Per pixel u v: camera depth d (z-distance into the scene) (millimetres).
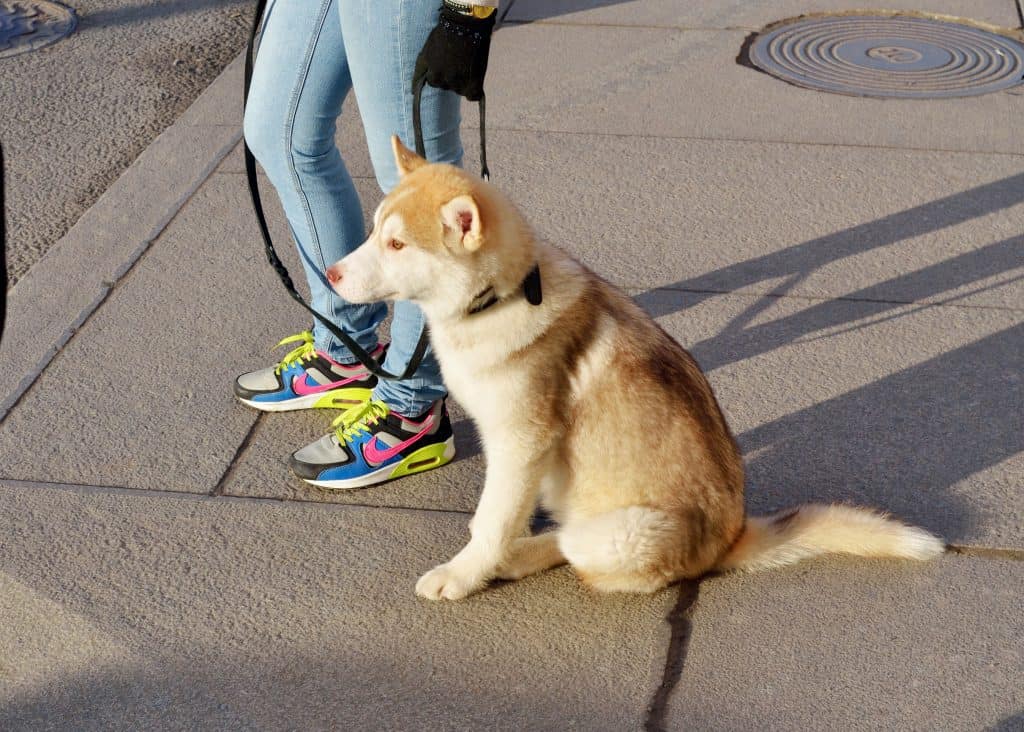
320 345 3865
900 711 2758
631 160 5508
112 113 6082
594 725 2746
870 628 3004
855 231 4906
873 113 5891
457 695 2846
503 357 2959
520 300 2955
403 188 2967
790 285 4559
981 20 6953
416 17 2994
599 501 3123
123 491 3566
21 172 5520
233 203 5211
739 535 3162
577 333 3027
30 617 3094
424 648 2996
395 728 2748
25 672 2924
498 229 2889
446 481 3641
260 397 3916
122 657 2969
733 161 5480
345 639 3027
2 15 7246
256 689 2869
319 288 3721
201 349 4246
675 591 3156
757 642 2975
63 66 6590
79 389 4027
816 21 7047
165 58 6711
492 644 3004
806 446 3689
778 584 3162
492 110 6000
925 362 4074
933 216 4992
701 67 6449
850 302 4438
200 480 3621
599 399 3033
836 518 3150
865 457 3635
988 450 3645
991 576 3160
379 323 3980
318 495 3568
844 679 2854
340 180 3580
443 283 2924
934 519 3367
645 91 6184
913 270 4625
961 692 2807
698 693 2828
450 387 3158
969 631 2986
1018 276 4555
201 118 5977
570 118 5914
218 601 3154
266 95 3330
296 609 3129
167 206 5191
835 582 3162
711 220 5020
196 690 2867
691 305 4449
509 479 3068
